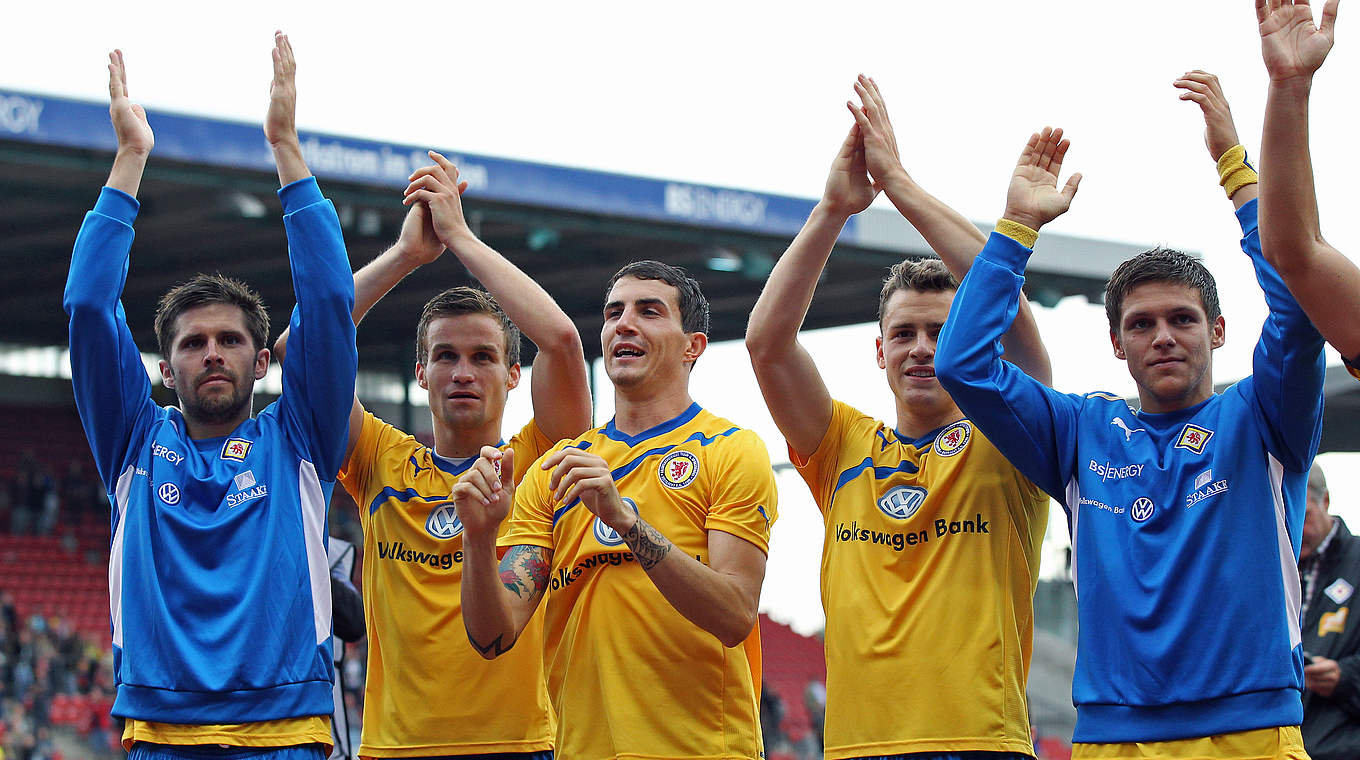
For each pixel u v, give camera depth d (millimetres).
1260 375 4227
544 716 5270
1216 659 4094
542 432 5500
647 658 4711
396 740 5176
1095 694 4250
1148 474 4320
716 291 23797
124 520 4691
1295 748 4051
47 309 26734
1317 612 6148
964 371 4480
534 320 5297
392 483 5383
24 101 15906
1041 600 23531
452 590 5215
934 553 4770
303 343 4809
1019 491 4820
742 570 4684
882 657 4727
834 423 5180
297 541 4660
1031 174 4688
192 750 4441
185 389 4738
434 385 5309
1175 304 4340
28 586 24516
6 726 19078
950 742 4602
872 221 21250
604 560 4820
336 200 18156
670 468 4871
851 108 5082
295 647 4555
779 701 23859
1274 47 4051
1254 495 4207
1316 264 4035
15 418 29438
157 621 4520
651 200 19797
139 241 20797
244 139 17219
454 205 5527
